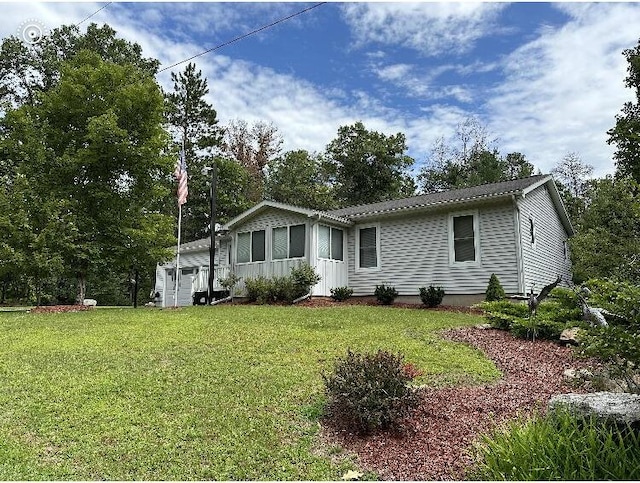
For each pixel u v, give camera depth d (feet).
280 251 54.34
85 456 13.12
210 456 13.21
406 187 143.02
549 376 20.63
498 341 27.61
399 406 14.97
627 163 69.67
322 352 24.76
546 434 11.66
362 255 54.90
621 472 10.24
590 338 13.46
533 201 50.42
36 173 51.96
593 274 48.37
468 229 47.70
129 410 16.52
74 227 48.67
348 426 15.20
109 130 49.80
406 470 12.34
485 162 124.47
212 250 56.29
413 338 28.27
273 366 22.11
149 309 46.19
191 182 115.65
